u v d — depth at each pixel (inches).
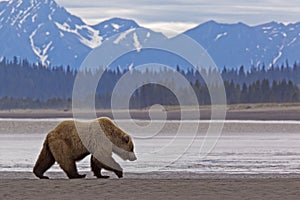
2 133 6343.5
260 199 1830.7
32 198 1852.9
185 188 2017.7
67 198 1850.4
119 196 1881.2
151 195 1894.7
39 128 7495.1
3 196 1886.1
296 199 1831.9
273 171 2783.0
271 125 7696.9
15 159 3324.3
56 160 2231.8
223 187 2039.9
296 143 4596.5
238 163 3085.6
